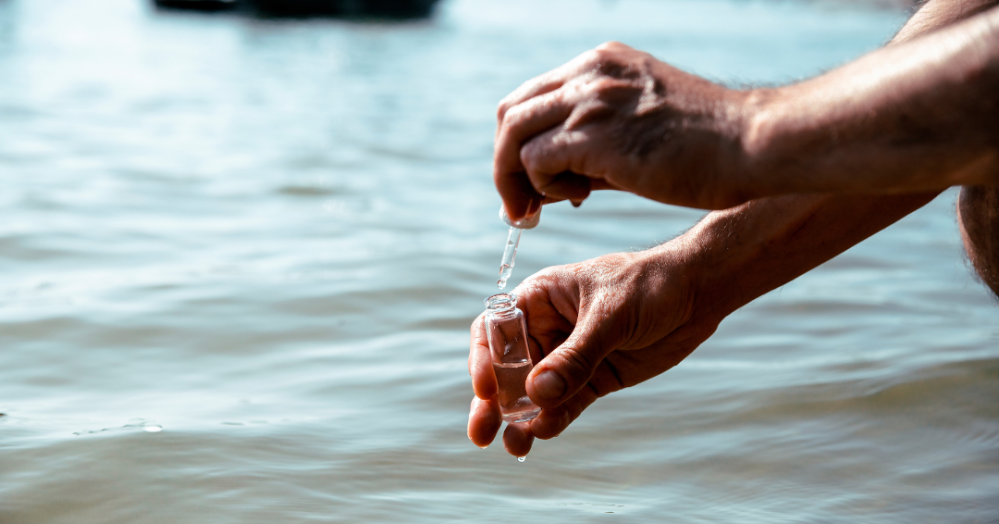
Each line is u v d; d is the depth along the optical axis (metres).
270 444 2.08
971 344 2.68
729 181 0.99
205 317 3.07
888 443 2.08
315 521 1.74
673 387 2.45
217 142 6.77
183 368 2.64
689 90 1.02
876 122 0.92
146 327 2.96
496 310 1.51
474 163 6.23
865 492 1.86
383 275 3.56
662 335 1.60
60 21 20.06
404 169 5.96
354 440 2.12
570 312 1.59
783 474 1.95
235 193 5.10
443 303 3.28
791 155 0.95
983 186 1.64
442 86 10.91
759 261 1.58
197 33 18.73
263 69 12.53
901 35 1.54
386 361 2.71
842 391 2.36
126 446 2.04
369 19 23.62
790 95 0.99
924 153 0.91
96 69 11.62
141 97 9.27
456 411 2.32
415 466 1.99
